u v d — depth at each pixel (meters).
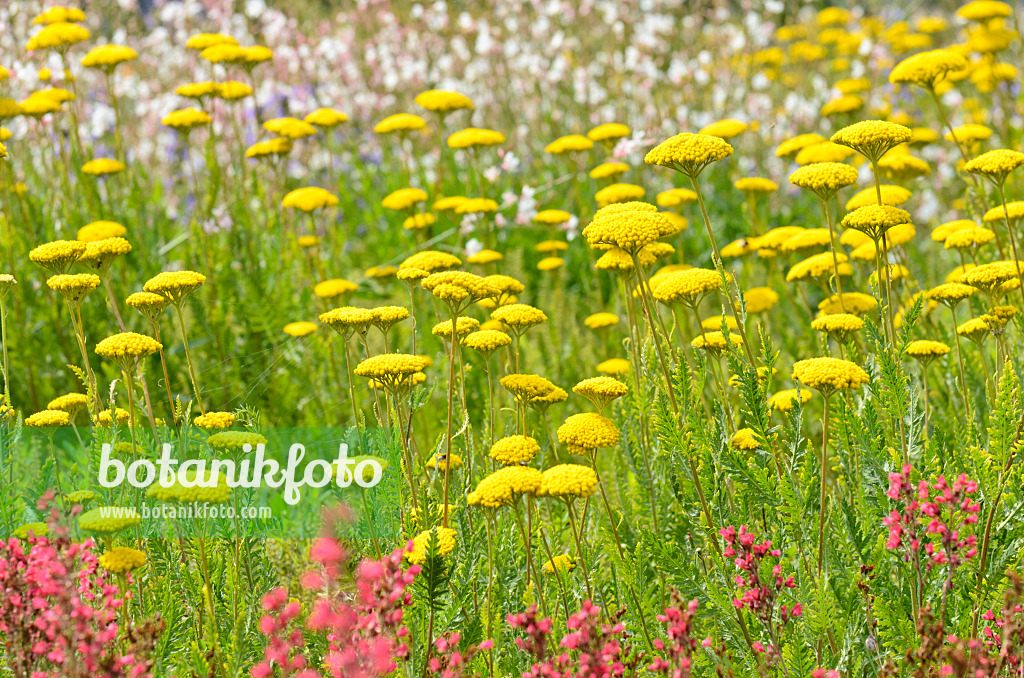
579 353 5.65
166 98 9.31
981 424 3.97
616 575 2.86
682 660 2.32
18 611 2.31
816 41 12.92
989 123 9.08
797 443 2.89
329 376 5.64
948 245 4.08
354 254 9.12
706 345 3.21
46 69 6.90
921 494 2.46
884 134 3.21
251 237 6.38
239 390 5.65
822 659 2.58
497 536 2.91
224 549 2.88
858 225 3.22
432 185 8.86
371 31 10.82
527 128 10.52
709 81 10.51
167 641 2.57
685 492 2.87
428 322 6.02
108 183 6.49
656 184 8.70
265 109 8.89
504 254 8.36
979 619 2.60
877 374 3.12
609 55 10.12
